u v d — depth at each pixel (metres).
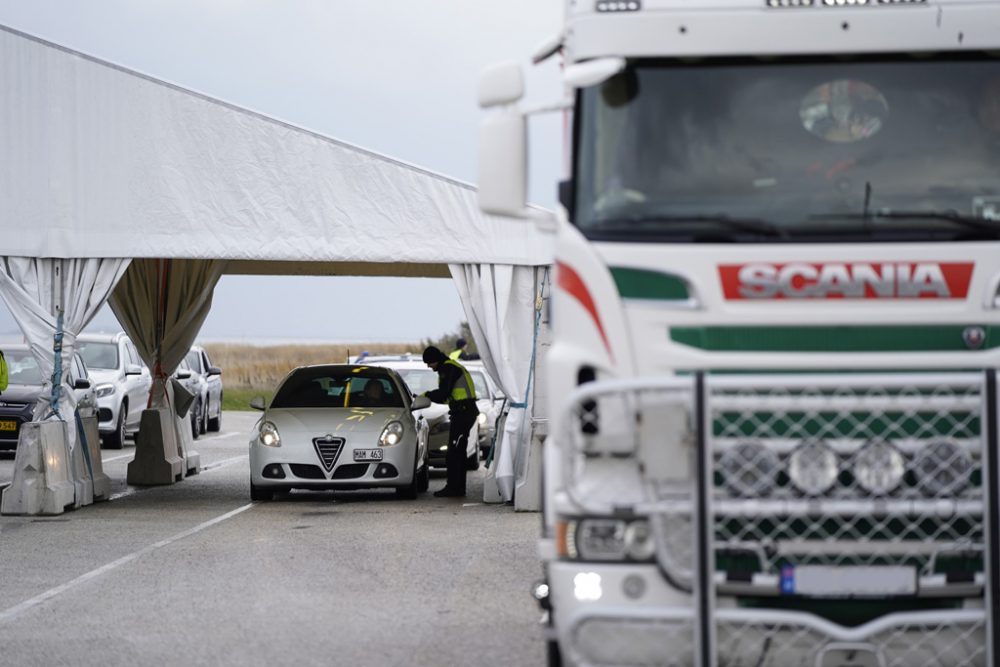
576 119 8.49
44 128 20.72
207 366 44.00
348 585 13.98
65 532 18.36
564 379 8.03
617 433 7.68
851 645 7.34
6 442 29.45
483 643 11.05
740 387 7.42
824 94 8.46
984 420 7.39
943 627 7.41
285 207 20.92
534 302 21.62
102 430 33.81
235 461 32.38
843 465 7.52
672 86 8.49
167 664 10.29
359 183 21.06
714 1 8.53
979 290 7.88
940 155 8.34
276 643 11.05
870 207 8.20
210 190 20.84
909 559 7.50
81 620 12.05
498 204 8.57
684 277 7.92
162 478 25.97
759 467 7.49
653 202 8.28
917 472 7.51
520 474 21.88
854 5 8.52
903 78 8.49
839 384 7.43
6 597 13.27
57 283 20.75
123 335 36.88
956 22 8.50
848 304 7.86
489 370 21.92
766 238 8.02
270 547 16.88
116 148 20.77
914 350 7.85
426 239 21.23
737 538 7.51
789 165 8.32
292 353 84.06
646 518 7.55
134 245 20.73
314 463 21.97
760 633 7.42
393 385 24.05
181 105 20.83
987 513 7.36
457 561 15.69
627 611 7.45
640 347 7.95
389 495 24.23
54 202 20.70
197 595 13.38
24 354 31.08
